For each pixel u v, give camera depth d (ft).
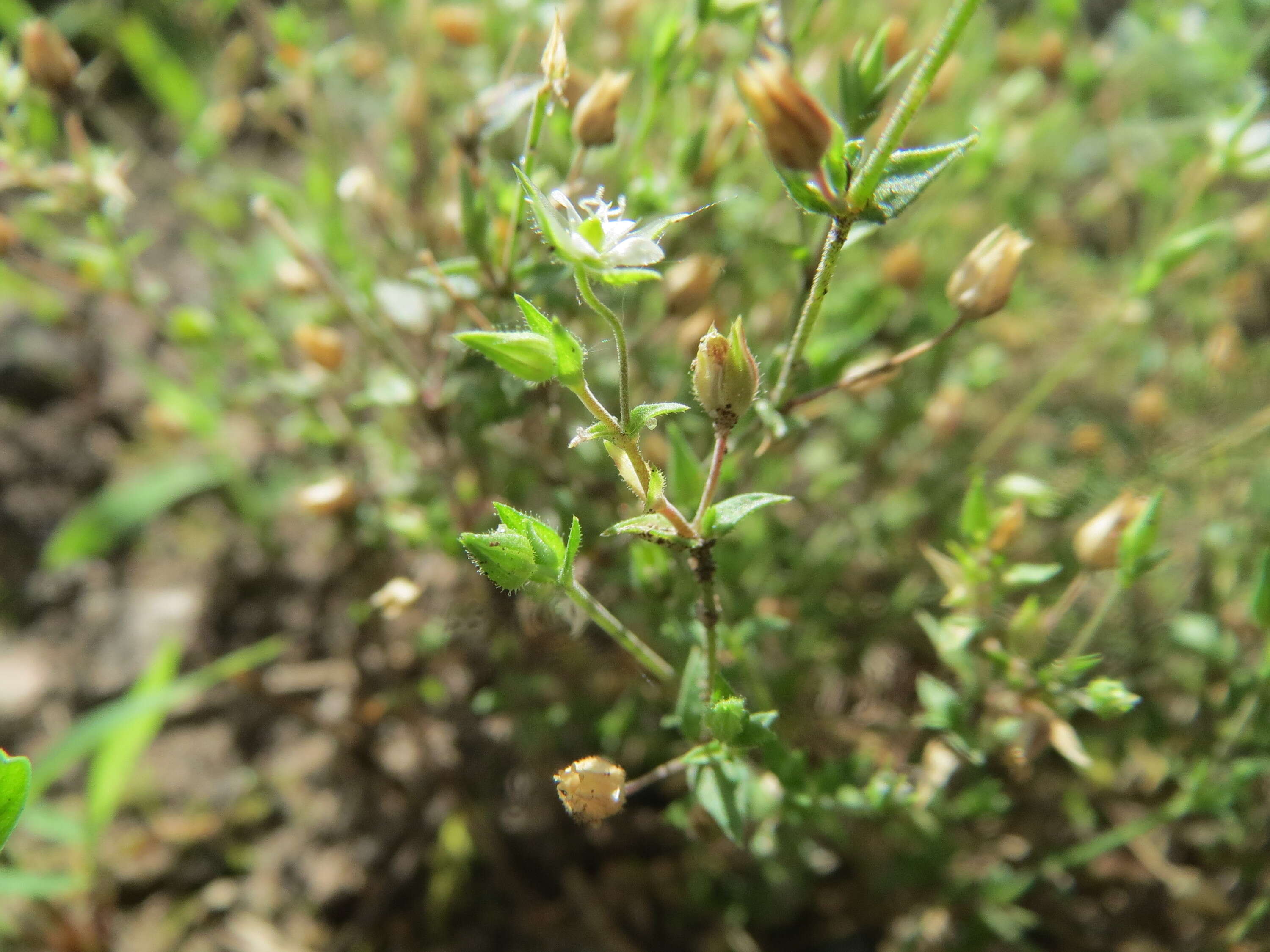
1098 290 0.33
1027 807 0.23
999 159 0.27
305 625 0.29
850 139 0.15
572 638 0.22
